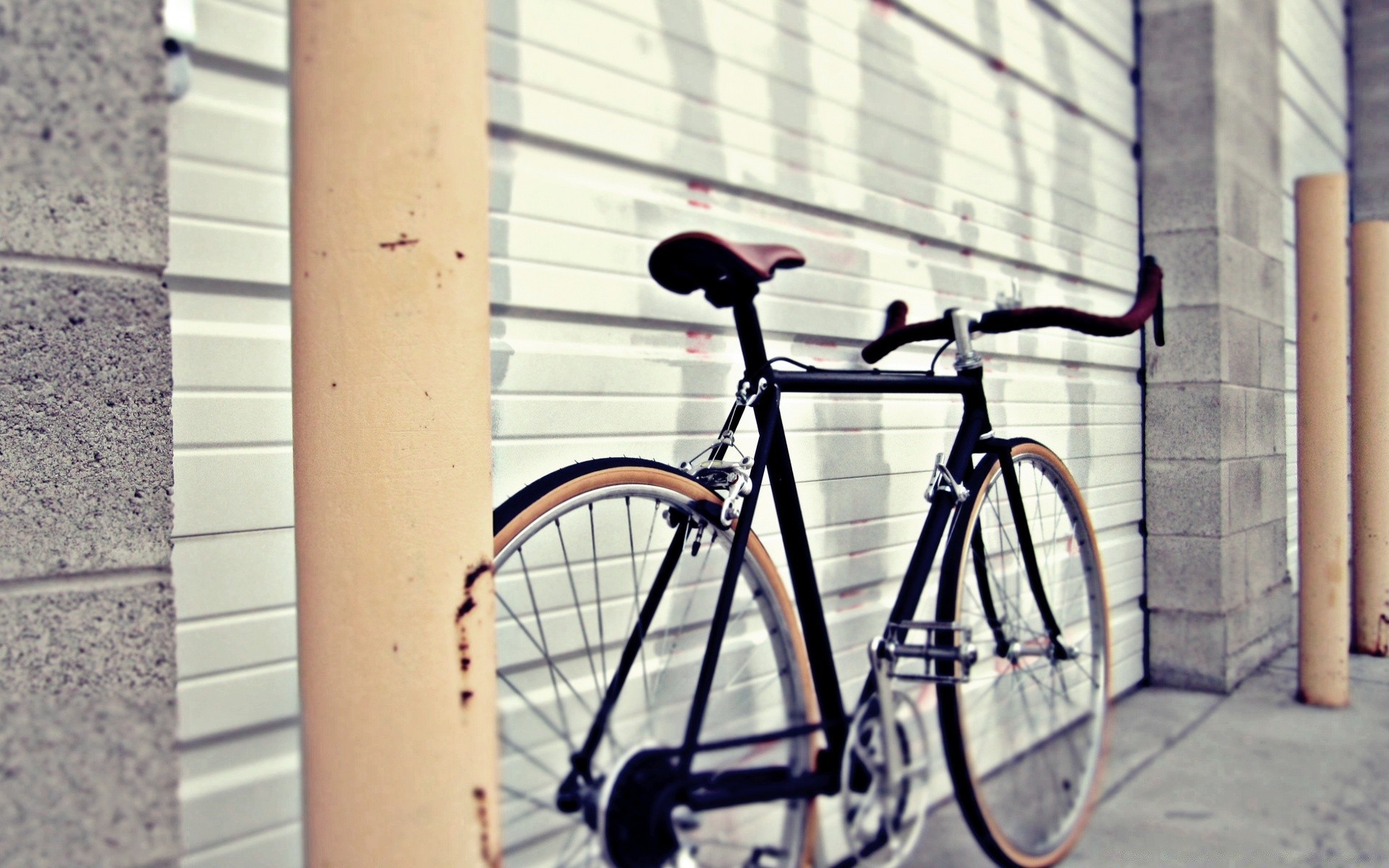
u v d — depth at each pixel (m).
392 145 0.97
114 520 1.12
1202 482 3.55
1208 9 3.57
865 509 2.41
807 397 2.25
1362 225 3.79
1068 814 2.24
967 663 1.77
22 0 1.01
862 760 1.75
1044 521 2.65
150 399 1.14
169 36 1.15
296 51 0.98
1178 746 2.92
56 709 1.06
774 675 2.17
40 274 1.06
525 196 1.69
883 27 2.52
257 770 1.41
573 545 1.77
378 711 0.98
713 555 2.02
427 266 0.98
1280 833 2.28
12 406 1.05
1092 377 3.41
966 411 2.01
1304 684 3.34
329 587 0.98
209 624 1.36
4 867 1.02
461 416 1.02
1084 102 3.37
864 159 2.44
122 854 1.10
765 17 2.18
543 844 1.73
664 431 1.93
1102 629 2.36
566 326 1.77
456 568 1.01
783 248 1.60
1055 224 3.20
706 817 1.95
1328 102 5.92
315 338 0.98
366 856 0.98
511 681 1.67
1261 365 3.97
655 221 1.92
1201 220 3.58
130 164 1.09
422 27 0.98
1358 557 4.02
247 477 1.38
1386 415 3.91
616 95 1.85
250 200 1.37
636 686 1.87
